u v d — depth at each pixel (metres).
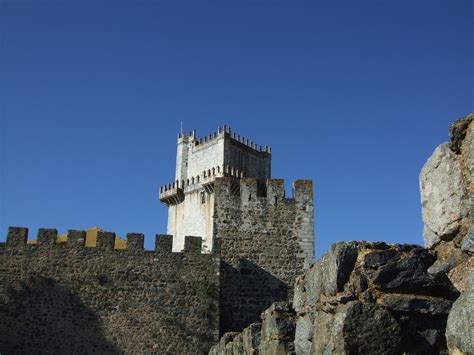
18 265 32.34
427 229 8.73
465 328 6.41
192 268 33.19
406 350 7.66
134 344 31.25
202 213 83.25
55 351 30.75
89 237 47.59
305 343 10.41
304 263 35.03
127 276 32.62
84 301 31.91
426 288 7.95
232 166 91.75
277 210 36.09
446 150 8.08
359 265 8.30
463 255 7.67
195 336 31.62
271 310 12.56
